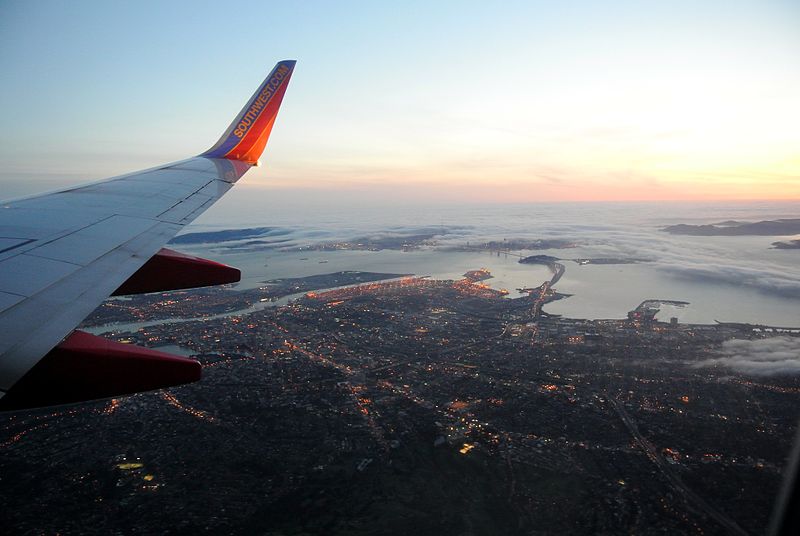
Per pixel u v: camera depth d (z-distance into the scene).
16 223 5.43
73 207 6.27
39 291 3.69
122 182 7.81
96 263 4.50
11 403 3.84
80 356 4.04
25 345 2.87
